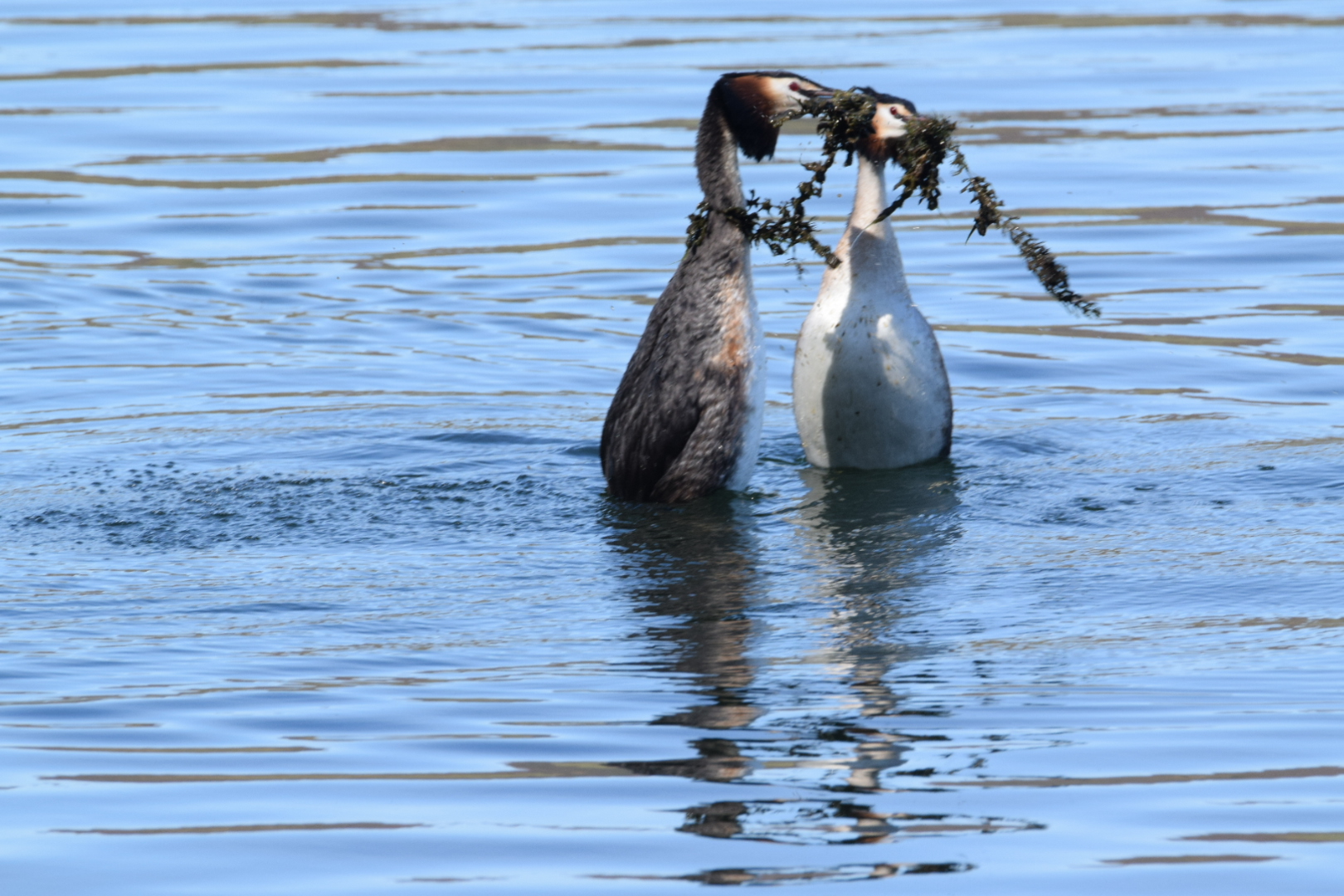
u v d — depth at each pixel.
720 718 7.50
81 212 21.92
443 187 23.12
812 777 6.81
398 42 33.97
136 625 8.90
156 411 14.19
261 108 27.78
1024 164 23.73
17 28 35.41
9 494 11.64
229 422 13.81
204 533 10.77
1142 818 6.41
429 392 14.89
